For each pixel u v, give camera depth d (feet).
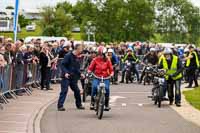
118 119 78.28
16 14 126.41
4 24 239.91
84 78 99.86
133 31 291.17
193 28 386.32
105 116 81.76
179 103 98.73
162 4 380.78
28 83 112.47
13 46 99.86
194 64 142.51
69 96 114.32
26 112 81.66
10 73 97.04
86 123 73.26
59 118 77.87
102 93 78.33
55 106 93.35
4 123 69.77
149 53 150.51
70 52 89.25
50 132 64.28
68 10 347.15
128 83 157.58
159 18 382.01
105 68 81.51
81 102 96.02
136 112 87.81
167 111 90.12
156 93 99.19
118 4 284.61
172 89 100.17
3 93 92.12
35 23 377.71
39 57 120.57
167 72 98.58
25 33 353.10
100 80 82.17
